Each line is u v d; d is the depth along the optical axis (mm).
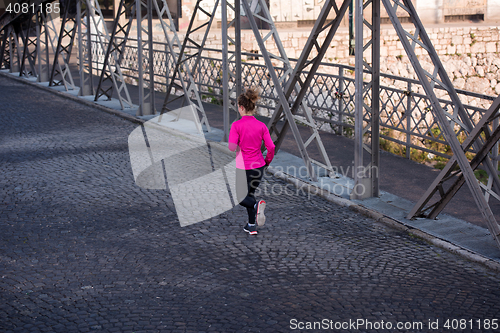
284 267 5184
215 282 4848
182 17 25703
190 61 15750
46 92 18109
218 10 26016
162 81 18594
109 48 15102
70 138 11188
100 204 7090
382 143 12203
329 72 19203
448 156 8797
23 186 7895
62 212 6785
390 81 19188
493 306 4391
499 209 6773
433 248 5688
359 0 6812
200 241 5852
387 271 5094
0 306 4395
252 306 4387
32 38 28172
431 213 6473
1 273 5023
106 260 5332
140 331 3988
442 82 6613
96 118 13547
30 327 4059
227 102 10305
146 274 5012
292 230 6215
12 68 23422
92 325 4078
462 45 20156
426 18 26203
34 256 5430
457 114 6723
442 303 4445
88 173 8578
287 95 8508
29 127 12328
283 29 24234
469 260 5355
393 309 4340
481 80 20109
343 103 11484
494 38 20078
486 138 6102
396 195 7445
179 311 4301
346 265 5234
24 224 6355
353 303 4441
